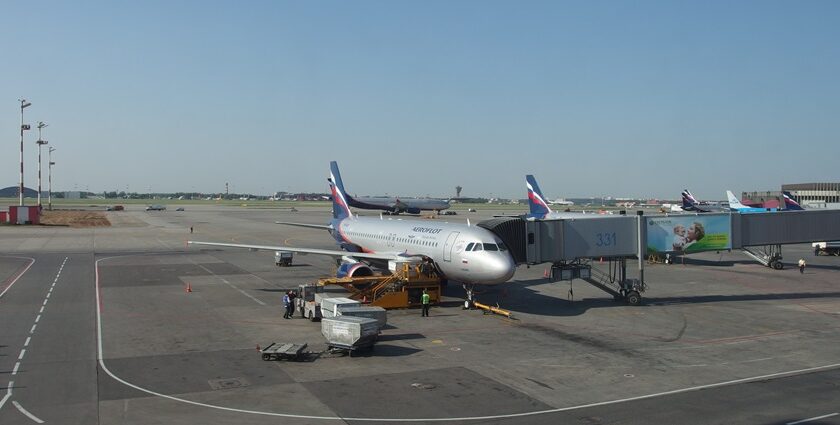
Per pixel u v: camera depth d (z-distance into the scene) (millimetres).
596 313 41875
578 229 46000
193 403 22656
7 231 119938
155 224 149500
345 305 33812
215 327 36438
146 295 48438
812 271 67312
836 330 36531
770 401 23062
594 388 24797
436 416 21391
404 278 42844
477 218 168500
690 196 151000
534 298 48375
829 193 193750
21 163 139750
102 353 30078
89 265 68812
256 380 25625
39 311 41250
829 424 20500
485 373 26891
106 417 21141
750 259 79438
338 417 21250
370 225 60750
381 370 27281
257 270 65750
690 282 58344
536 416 21438
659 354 30531
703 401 23109
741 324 38250
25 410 21828
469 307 43188
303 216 195500
